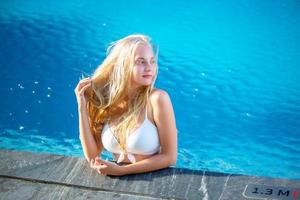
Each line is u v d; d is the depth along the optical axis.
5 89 7.04
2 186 3.65
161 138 3.65
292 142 5.83
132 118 3.62
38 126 6.28
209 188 3.50
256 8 9.13
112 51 3.72
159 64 7.58
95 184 3.60
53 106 6.67
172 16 8.98
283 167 5.41
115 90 3.67
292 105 6.53
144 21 8.87
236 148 5.77
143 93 3.62
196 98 6.75
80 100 3.78
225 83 7.06
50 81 7.21
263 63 7.50
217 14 8.98
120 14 9.15
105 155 5.59
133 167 3.64
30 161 3.93
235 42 8.09
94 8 9.43
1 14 9.28
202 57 7.73
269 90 6.87
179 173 3.66
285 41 8.05
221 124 6.21
